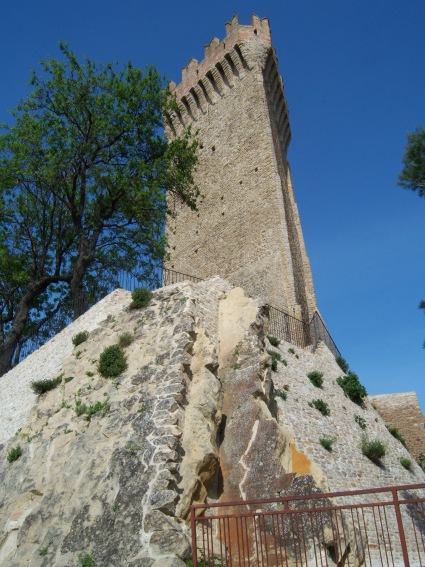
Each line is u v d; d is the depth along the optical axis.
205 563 11.78
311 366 24.34
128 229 29.83
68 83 26.73
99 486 13.32
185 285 19.25
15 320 27.66
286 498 10.38
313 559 11.91
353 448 20.73
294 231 35.00
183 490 12.85
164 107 29.33
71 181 28.20
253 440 14.96
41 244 31.45
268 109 37.16
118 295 21.00
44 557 12.45
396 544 17.44
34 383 18.33
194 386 15.62
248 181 35.41
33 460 15.50
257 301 19.59
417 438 29.97
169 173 29.28
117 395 16.03
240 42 38.22
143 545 11.60
